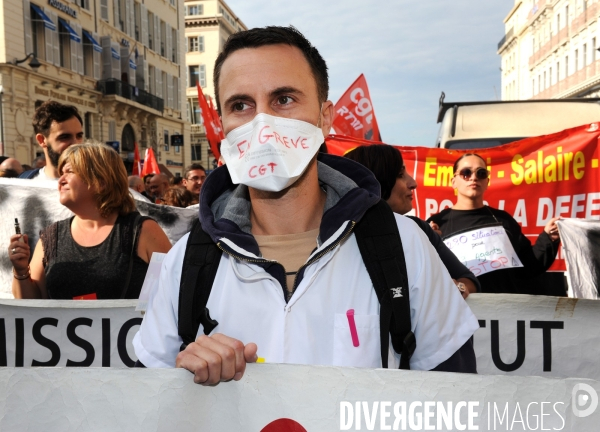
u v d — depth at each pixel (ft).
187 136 123.44
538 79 164.35
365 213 4.67
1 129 62.34
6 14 61.93
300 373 4.16
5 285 11.02
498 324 7.59
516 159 14.82
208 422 4.16
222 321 4.51
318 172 4.99
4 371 4.21
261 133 4.49
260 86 4.57
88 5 82.23
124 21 94.22
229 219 4.77
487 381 4.12
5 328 7.82
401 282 4.35
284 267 4.64
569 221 11.17
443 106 24.63
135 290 8.27
